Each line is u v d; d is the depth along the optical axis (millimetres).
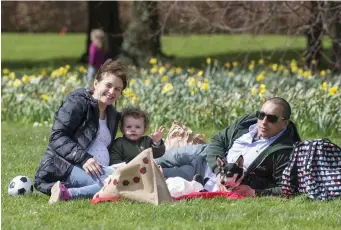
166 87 24359
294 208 13766
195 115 24438
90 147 14906
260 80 26047
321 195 14344
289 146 14812
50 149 14859
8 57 58031
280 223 12766
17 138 22609
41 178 14750
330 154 14508
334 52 29672
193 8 28297
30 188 15156
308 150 14453
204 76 30453
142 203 13859
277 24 33531
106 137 15125
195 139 16641
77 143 14742
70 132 14797
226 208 13625
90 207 13719
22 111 26797
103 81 14859
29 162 18688
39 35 74875
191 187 14719
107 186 14047
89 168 14484
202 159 15609
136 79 27219
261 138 14922
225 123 24188
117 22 46031
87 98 14914
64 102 14953
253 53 51250
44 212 13453
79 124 14828
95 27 48062
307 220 12961
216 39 62438
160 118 24094
